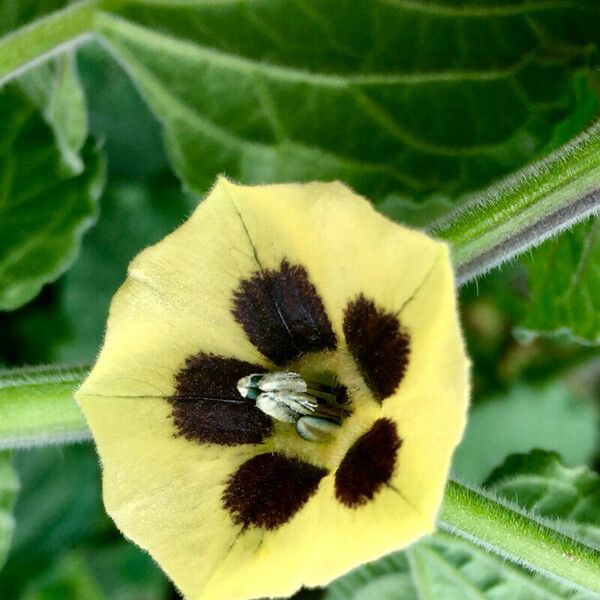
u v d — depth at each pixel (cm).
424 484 6
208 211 7
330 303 7
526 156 9
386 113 9
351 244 7
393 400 7
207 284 7
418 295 7
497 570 9
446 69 9
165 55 9
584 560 8
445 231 8
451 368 6
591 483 9
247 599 7
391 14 9
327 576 7
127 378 7
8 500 9
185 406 7
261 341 7
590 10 9
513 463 10
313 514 7
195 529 7
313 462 7
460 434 6
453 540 9
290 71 9
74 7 9
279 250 7
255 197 7
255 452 7
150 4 9
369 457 7
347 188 7
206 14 9
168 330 7
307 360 7
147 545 7
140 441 7
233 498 7
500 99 9
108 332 7
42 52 9
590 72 10
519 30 9
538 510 9
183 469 7
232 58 9
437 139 9
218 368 7
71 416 8
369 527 7
